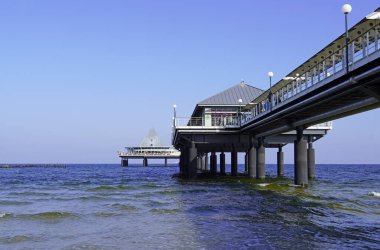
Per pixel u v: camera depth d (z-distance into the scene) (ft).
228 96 193.98
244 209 78.33
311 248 46.39
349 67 72.08
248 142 177.78
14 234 57.16
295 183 131.54
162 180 204.54
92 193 123.13
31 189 146.92
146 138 628.28
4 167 596.70
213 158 261.65
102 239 53.42
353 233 54.54
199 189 128.36
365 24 74.84
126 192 124.57
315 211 74.69
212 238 52.60
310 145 187.32
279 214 71.67
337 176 270.87
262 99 154.40
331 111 103.81
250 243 49.29
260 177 172.04
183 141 201.05
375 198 99.71
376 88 72.02
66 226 63.26
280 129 144.05
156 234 56.08
